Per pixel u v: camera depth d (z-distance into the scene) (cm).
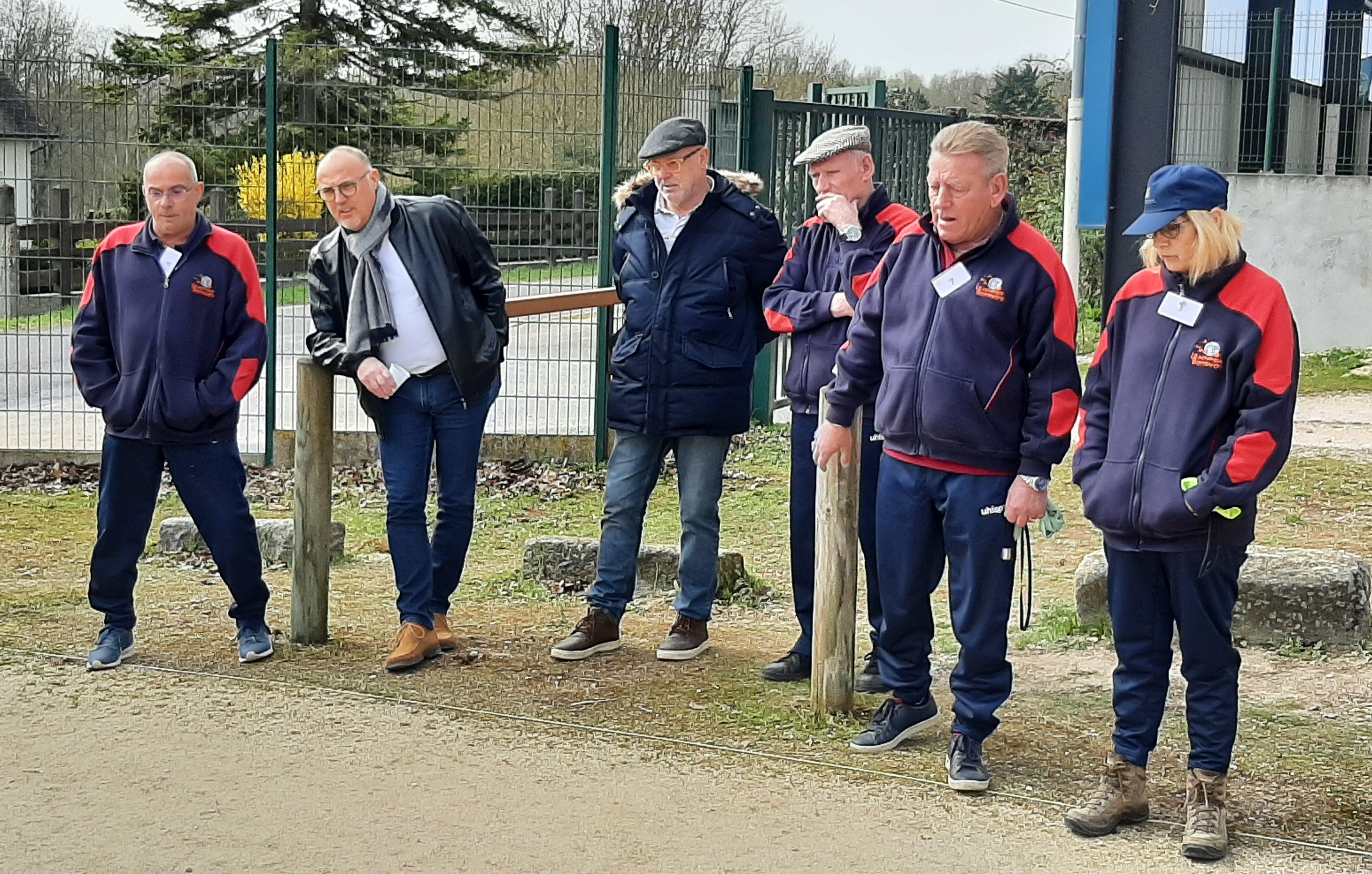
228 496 545
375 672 546
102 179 989
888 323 445
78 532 817
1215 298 382
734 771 447
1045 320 417
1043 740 481
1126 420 396
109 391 533
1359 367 1397
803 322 518
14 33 3250
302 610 581
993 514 429
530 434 1007
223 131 977
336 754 457
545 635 608
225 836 395
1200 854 385
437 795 425
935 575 460
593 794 427
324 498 578
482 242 559
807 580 541
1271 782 442
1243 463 372
